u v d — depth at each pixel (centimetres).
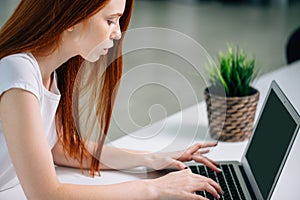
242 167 162
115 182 154
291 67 265
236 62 189
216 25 642
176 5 751
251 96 179
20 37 133
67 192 130
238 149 177
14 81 127
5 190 149
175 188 138
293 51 281
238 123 181
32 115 128
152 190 137
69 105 153
